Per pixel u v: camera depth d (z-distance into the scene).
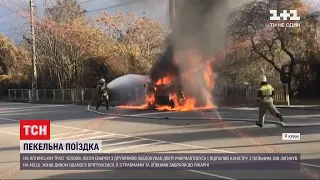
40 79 39.22
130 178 6.41
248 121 14.36
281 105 21.20
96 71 34.22
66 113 20.56
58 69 37.22
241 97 22.91
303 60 24.59
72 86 36.00
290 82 25.02
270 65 26.34
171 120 15.41
